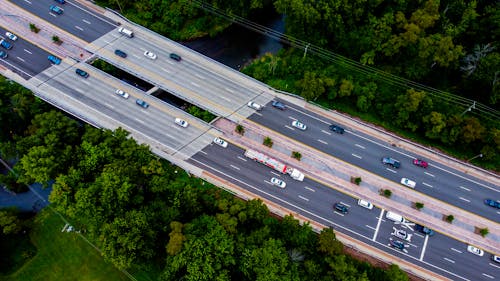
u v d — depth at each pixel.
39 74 115.44
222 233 86.00
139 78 116.50
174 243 83.56
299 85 110.06
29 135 104.94
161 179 94.19
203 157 105.50
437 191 102.19
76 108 109.94
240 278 87.81
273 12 130.88
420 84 112.19
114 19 124.50
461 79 111.88
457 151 106.62
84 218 98.25
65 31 122.12
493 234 97.50
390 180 103.56
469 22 110.38
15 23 123.25
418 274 93.00
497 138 98.31
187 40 125.69
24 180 96.50
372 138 108.81
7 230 93.50
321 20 112.12
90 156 96.19
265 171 104.38
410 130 109.56
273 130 109.25
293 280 81.62
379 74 113.25
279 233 91.19
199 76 116.00
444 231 97.56
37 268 95.00
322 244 87.44
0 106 104.38
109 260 85.62
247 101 112.94
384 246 96.19
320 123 110.62
